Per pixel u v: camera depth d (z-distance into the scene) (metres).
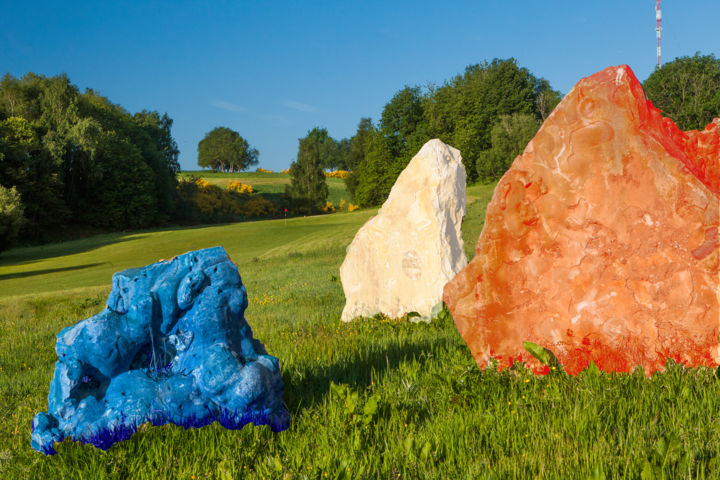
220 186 139.00
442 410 4.43
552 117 5.34
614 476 2.98
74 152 77.50
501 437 3.68
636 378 4.62
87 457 3.84
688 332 4.75
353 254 11.32
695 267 4.76
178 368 4.34
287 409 4.62
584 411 3.87
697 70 72.06
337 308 13.63
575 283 5.20
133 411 4.08
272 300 16.47
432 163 10.52
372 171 107.25
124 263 41.44
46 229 73.75
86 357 4.11
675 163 4.85
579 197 5.20
